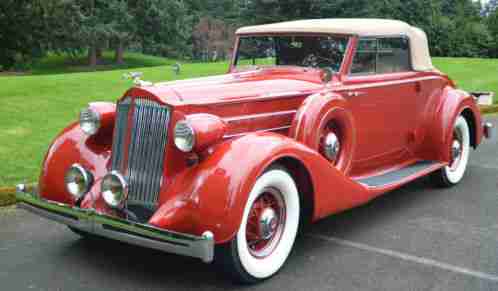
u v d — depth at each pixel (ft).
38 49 114.73
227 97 13.25
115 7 137.69
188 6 180.75
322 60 16.48
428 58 20.06
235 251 11.53
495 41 153.79
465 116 21.20
